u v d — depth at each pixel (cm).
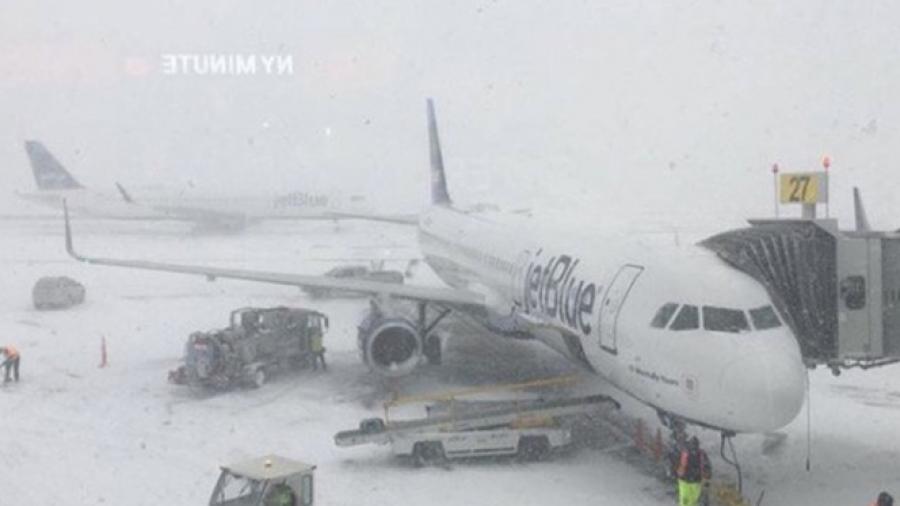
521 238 2547
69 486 1736
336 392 2434
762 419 1393
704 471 1583
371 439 1800
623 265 1792
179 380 2542
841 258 1706
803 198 1853
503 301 2480
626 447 1916
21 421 2191
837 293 1711
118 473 1808
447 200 4088
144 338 3256
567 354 2045
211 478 1770
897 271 1712
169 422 2172
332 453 1912
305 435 2048
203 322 3556
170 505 1630
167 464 1859
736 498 1567
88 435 2073
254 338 2525
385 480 1733
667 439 1925
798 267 1714
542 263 2195
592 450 1902
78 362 2864
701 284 1557
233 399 2378
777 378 1384
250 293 4306
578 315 1866
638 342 1606
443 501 1616
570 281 1956
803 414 2167
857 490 1655
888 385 2464
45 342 3197
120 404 2344
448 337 3100
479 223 3180
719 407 1432
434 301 2533
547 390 2375
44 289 3900
